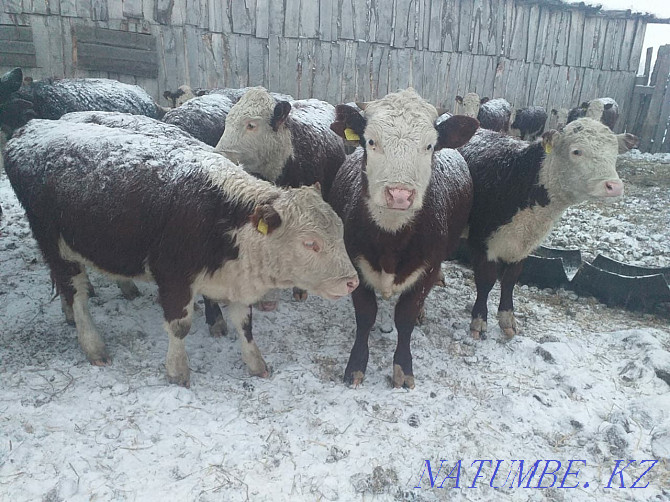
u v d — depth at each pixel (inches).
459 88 550.3
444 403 147.7
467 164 193.8
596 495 119.2
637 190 400.2
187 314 143.2
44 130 158.1
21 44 377.7
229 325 185.0
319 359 167.5
